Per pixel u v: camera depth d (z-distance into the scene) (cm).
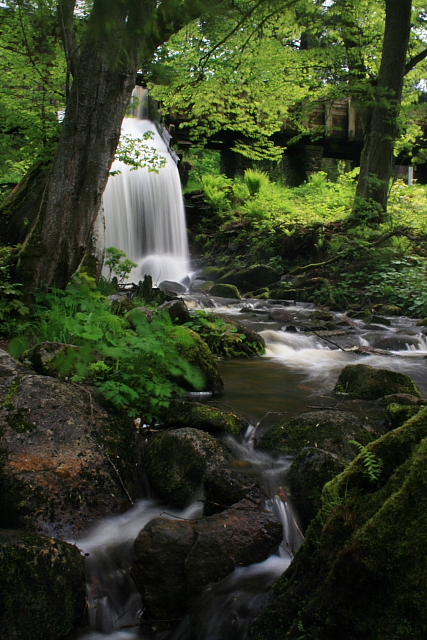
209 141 1917
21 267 583
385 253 1236
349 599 176
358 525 185
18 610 222
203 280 1466
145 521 307
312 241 1445
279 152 1681
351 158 2139
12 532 247
